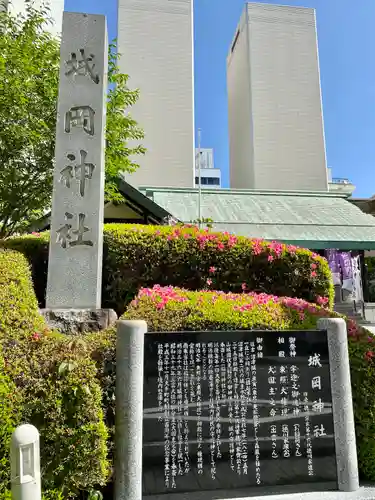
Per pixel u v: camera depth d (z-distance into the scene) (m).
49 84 7.34
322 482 2.96
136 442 2.74
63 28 4.60
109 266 4.84
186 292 3.99
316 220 12.23
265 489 2.88
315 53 20.44
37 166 7.38
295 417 3.04
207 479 2.82
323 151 19.41
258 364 3.07
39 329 3.21
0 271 3.63
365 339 3.57
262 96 19.55
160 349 2.95
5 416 2.61
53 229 4.25
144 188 14.21
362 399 3.30
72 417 2.70
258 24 20.30
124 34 18.41
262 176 18.78
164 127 17.77
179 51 18.64
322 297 5.04
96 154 4.44
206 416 2.92
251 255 5.00
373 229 11.77
